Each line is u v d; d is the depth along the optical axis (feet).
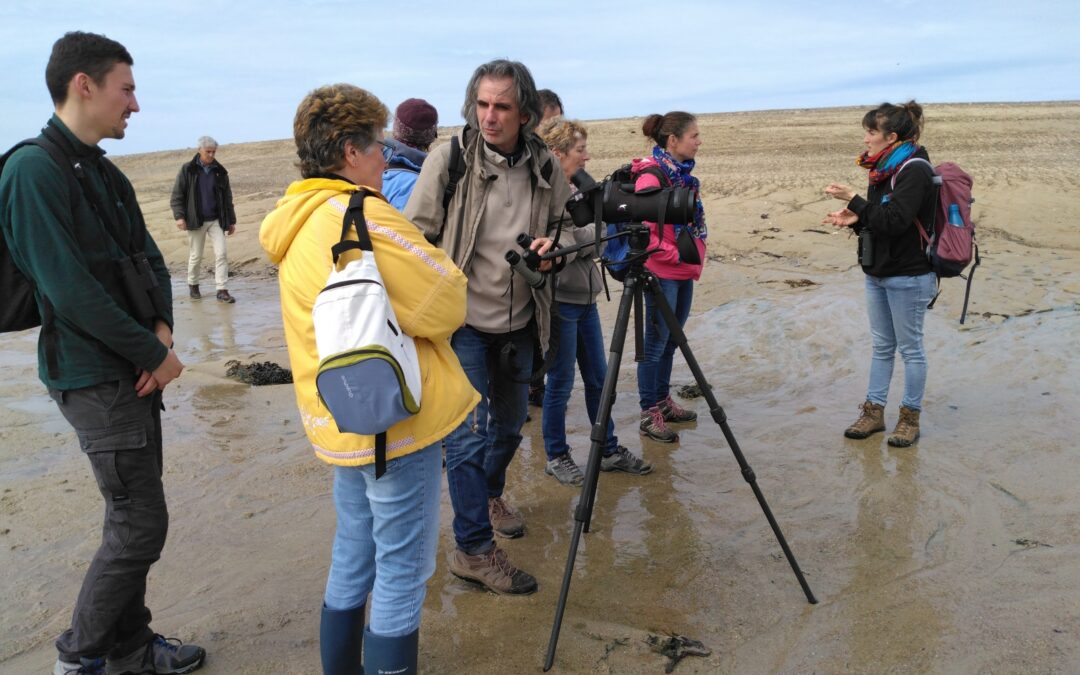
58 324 7.97
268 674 9.13
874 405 15.89
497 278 10.52
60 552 11.78
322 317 6.88
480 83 10.05
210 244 43.45
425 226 10.48
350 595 8.09
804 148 68.18
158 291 8.82
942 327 22.67
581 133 13.16
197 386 19.95
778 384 19.44
